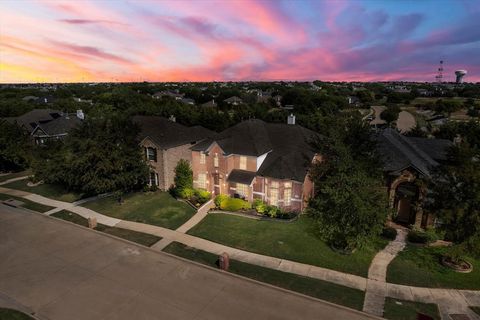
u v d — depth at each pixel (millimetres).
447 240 24875
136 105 90625
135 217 29406
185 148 38656
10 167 47031
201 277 19359
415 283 19438
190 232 26344
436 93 157875
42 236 25109
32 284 18500
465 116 92812
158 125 39250
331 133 28234
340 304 17094
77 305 16625
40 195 35719
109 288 18156
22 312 16062
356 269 21000
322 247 23844
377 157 27234
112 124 33906
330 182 23469
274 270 20688
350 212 21391
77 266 20578
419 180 26219
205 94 153750
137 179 35719
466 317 16344
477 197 19375
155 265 20750
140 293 17672
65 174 32438
